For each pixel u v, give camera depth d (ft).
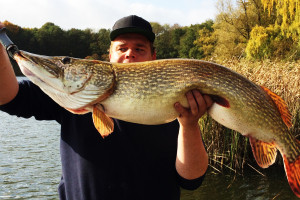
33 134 12.48
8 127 14.10
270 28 25.00
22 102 2.20
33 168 7.66
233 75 2.31
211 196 5.68
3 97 2.09
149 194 2.13
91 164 2.11
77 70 2.20
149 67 2.26
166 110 2.23
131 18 2.61
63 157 2.23
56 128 14.12
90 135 2.17
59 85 2.19
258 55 24.29
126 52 2.62
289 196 5.53
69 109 2.22
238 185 6.11
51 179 6.85
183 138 2.23
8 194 5.96
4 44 2.05
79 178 2.11
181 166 2.26
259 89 2.38
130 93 2.23
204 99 2.23
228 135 6.95
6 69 2.05
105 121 2.12
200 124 7.07
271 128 2.38
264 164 2.37
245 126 2.33
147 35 2.64
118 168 2.11
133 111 2.23
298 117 7.08
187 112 2.21
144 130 2.24
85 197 2.07
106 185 2.08
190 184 2.31
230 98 2.27
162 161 2.22
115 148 2.15
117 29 2.57
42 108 2.31
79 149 2.15
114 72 2.26
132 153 2.15
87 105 2.22
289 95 7.09
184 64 2.26
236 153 6.82
